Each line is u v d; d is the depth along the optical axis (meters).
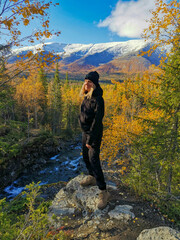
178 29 5.54
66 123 47.69
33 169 20.62
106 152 12.86
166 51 5.91
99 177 2.92
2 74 2.91
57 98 43.78
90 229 2.72
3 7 2.35
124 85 6.23
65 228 2.93
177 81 3.89
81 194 3.60
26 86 30.81
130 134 4.71
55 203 3.78
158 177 4.46
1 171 16.23
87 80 2.47
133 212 2.93
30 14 2.64
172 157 4.11
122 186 3.98
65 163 23.23
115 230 2.57
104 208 3.07
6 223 1.88
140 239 2.20
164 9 5.85
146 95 5.47
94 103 2.52
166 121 4.41
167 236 2.11
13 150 10.70
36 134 26.73
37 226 2.05
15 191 15.77
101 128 2.67
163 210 3.07
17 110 34.16
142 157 4.73
